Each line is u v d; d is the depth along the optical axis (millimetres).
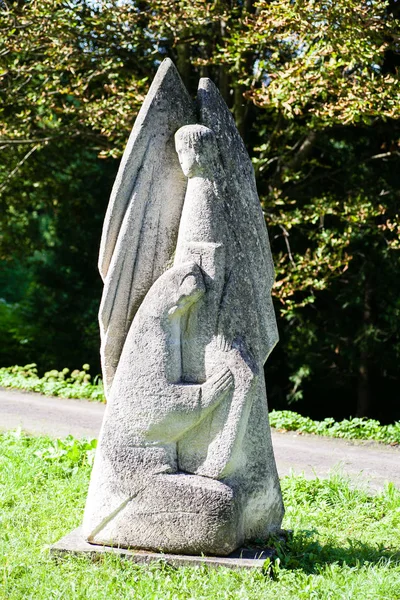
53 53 12781
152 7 12273
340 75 11352
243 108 13734
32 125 14742
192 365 4793
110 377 4949
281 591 4391
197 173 4836
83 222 18359
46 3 12102
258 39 11445
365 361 15875
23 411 11258
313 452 9523
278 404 16766
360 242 15297
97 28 12445
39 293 19062
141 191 4828
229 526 4633
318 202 13414
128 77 13734
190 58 13398
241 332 4832
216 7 12211
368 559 5148
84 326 18516
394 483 8055
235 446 4707
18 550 4949
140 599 4211
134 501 4730
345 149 15367
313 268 13180
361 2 10609
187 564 4594
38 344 18938
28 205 18500
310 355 15664
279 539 5051
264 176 15383
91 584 4395
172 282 4738
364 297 15727
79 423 10539
